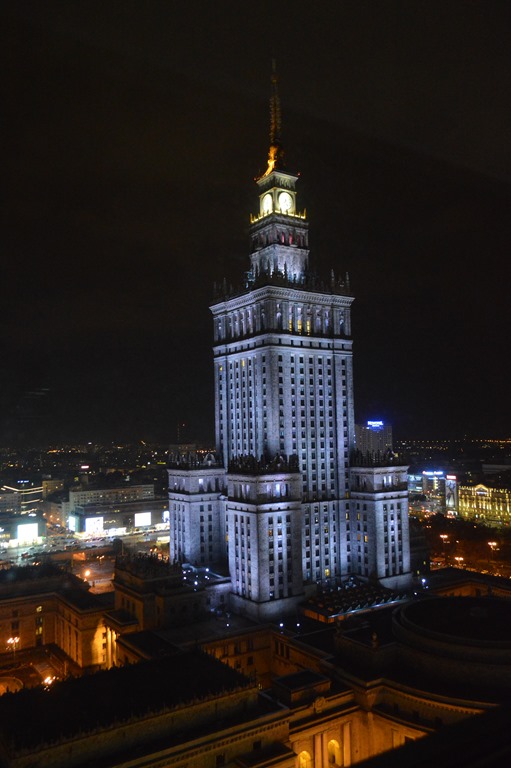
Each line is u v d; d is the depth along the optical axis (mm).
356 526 199250
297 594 176125
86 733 87500
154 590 167375
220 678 106250
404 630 126625
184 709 96188
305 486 195125
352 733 119188
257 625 161250
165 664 113125
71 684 104250
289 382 195875
